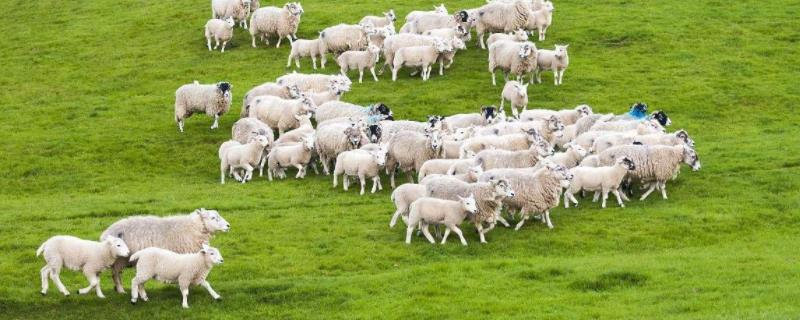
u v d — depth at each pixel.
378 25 61.97
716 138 48.94
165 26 69.81
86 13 74.38
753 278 30.38
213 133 50.81
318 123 47.38
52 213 39.62
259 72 59.44
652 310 28.06
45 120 54.12
